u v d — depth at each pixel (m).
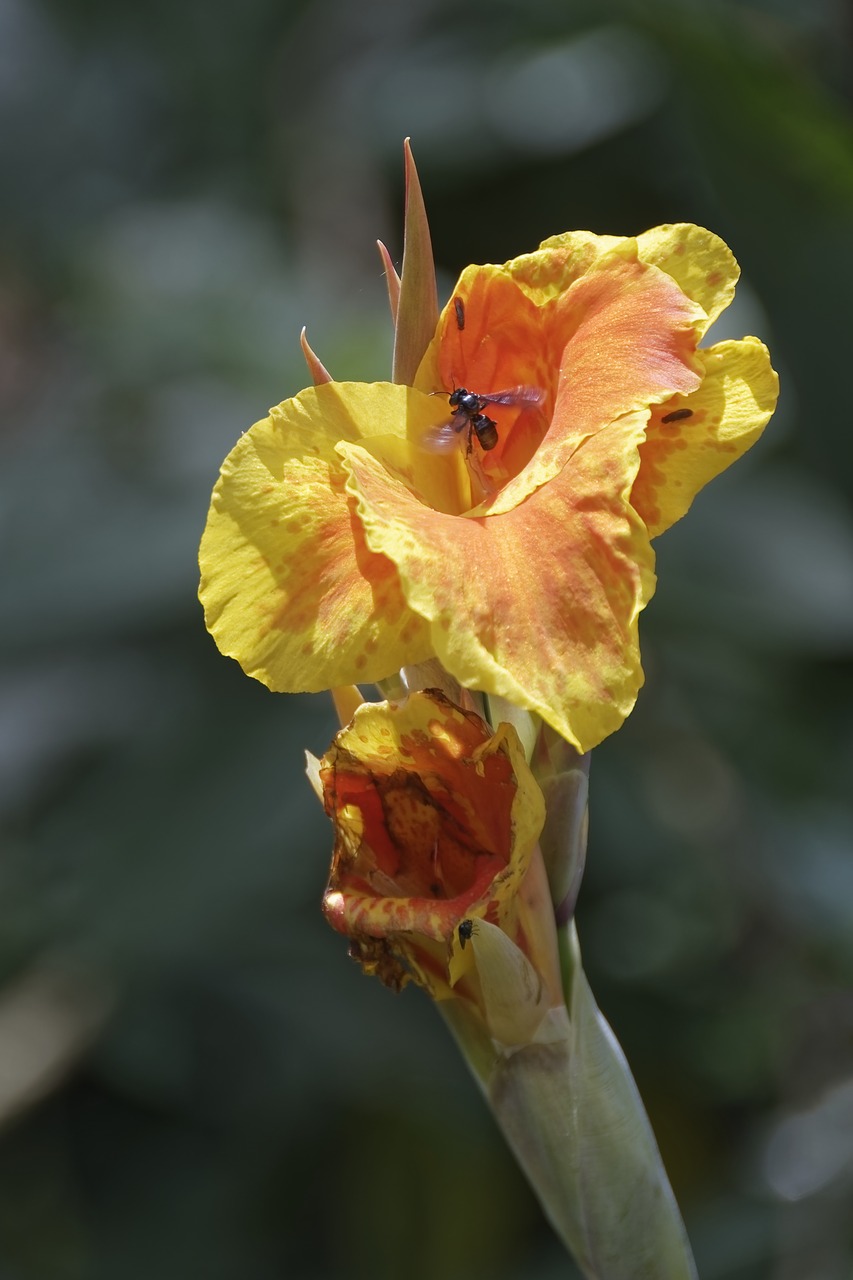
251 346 1.68
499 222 2.00
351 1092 1.48
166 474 1.58
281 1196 1.50
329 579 0.92
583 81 1.88
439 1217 1.47
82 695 1.54
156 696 1.50
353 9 2.18
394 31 2.14
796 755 1.45
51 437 1.68
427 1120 1.47
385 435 0.94
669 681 1.53
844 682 1.48
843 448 1.22
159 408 1.65
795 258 1.18
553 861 0.95
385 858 0.95
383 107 2.03
